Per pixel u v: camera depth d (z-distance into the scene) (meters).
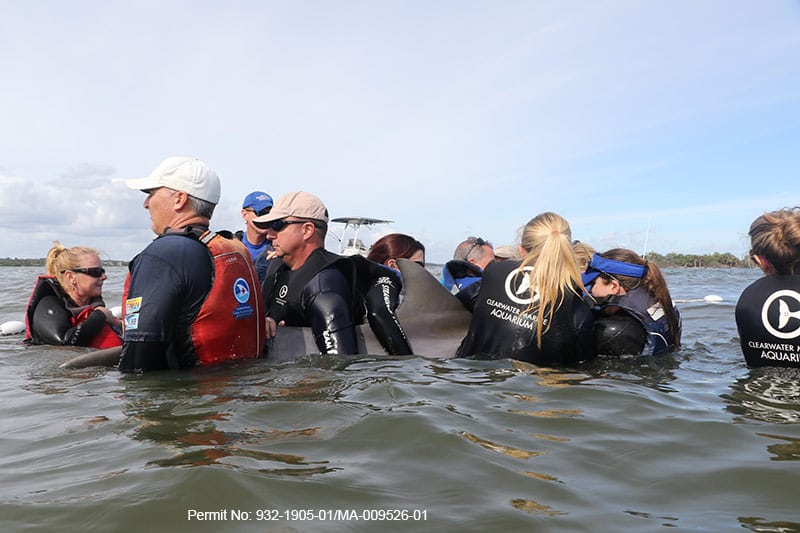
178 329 3.60
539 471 2.07
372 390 3.08
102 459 2.09
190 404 2.80
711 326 6.85
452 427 2.48
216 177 3.94
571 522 1.70
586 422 2.62
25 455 2.17
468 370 3.67
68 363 3.90
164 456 2.10
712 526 1.69
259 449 2.19
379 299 4.30
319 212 4.51
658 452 2.28
